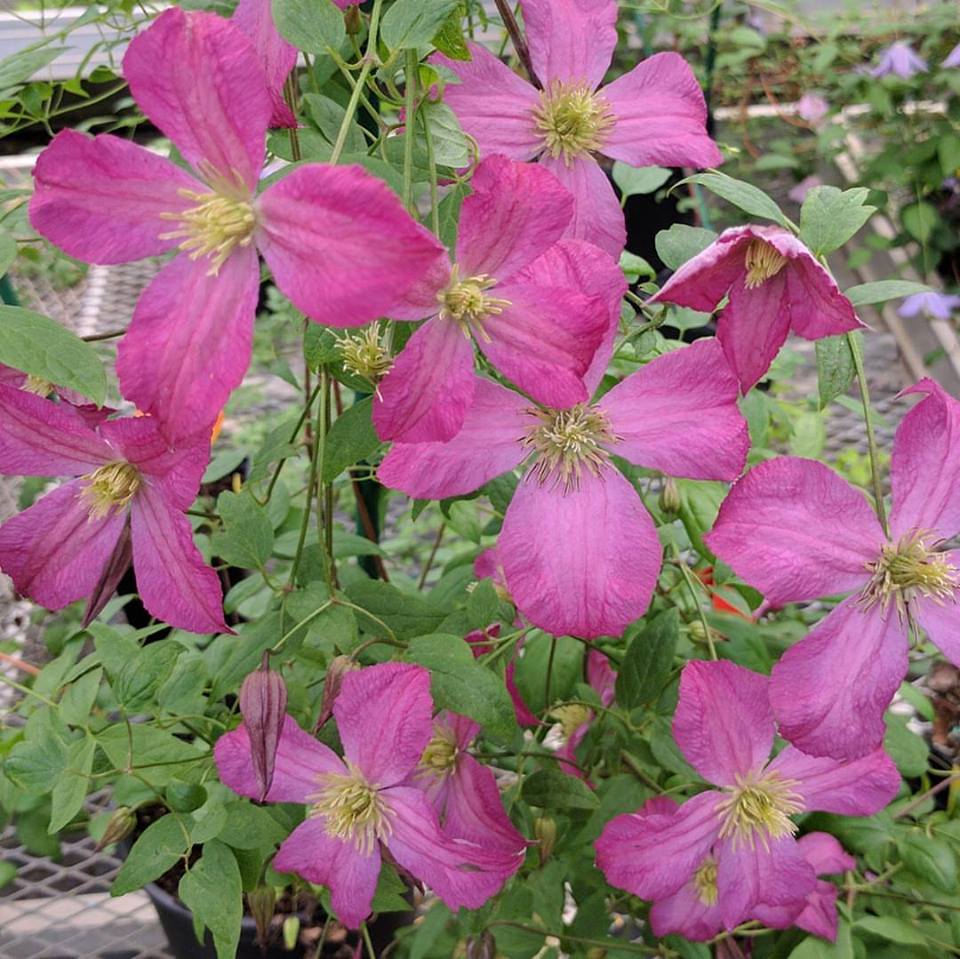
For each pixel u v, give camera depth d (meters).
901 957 0.34
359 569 0.39
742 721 0.28
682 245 0.28
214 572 0.25
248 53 0.19
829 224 0.26
